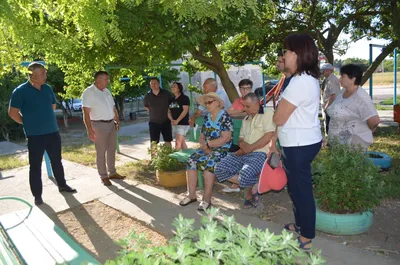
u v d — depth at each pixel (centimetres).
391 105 1514
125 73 747
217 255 124
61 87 1425
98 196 464
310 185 268
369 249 294
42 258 204
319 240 305
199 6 194
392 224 342
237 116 511
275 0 695
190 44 438
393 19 705
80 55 477
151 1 278
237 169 388
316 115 261
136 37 456
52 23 293
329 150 368
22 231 245
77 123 1666
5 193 508
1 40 207
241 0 187
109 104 508
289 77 338
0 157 805
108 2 208
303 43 249
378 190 318
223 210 395
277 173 298
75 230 369
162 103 610
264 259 125
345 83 369
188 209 400
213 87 525
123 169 611
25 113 424
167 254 129
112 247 330
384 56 805
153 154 548
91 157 728
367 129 374
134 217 387
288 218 369
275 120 263
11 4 181
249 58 813
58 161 477
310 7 798
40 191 442
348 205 314
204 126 423
